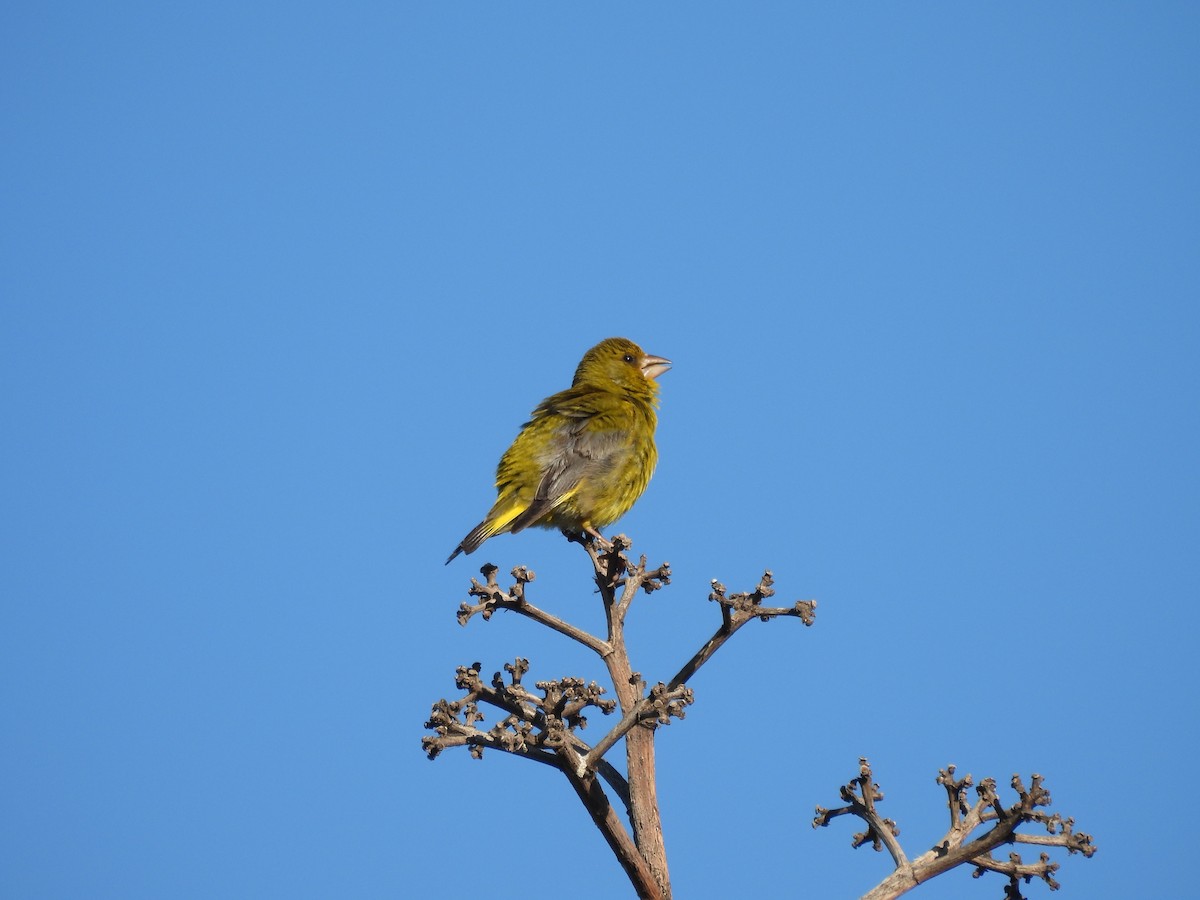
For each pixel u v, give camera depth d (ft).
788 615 35.24
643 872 32.89
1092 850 30.83
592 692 32.65
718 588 34.96
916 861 31.48
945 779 32.53
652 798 33.71
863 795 32.86
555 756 32.78
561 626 35.73
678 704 32.35
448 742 32.65
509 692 32.83
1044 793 31.01
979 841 31.35
